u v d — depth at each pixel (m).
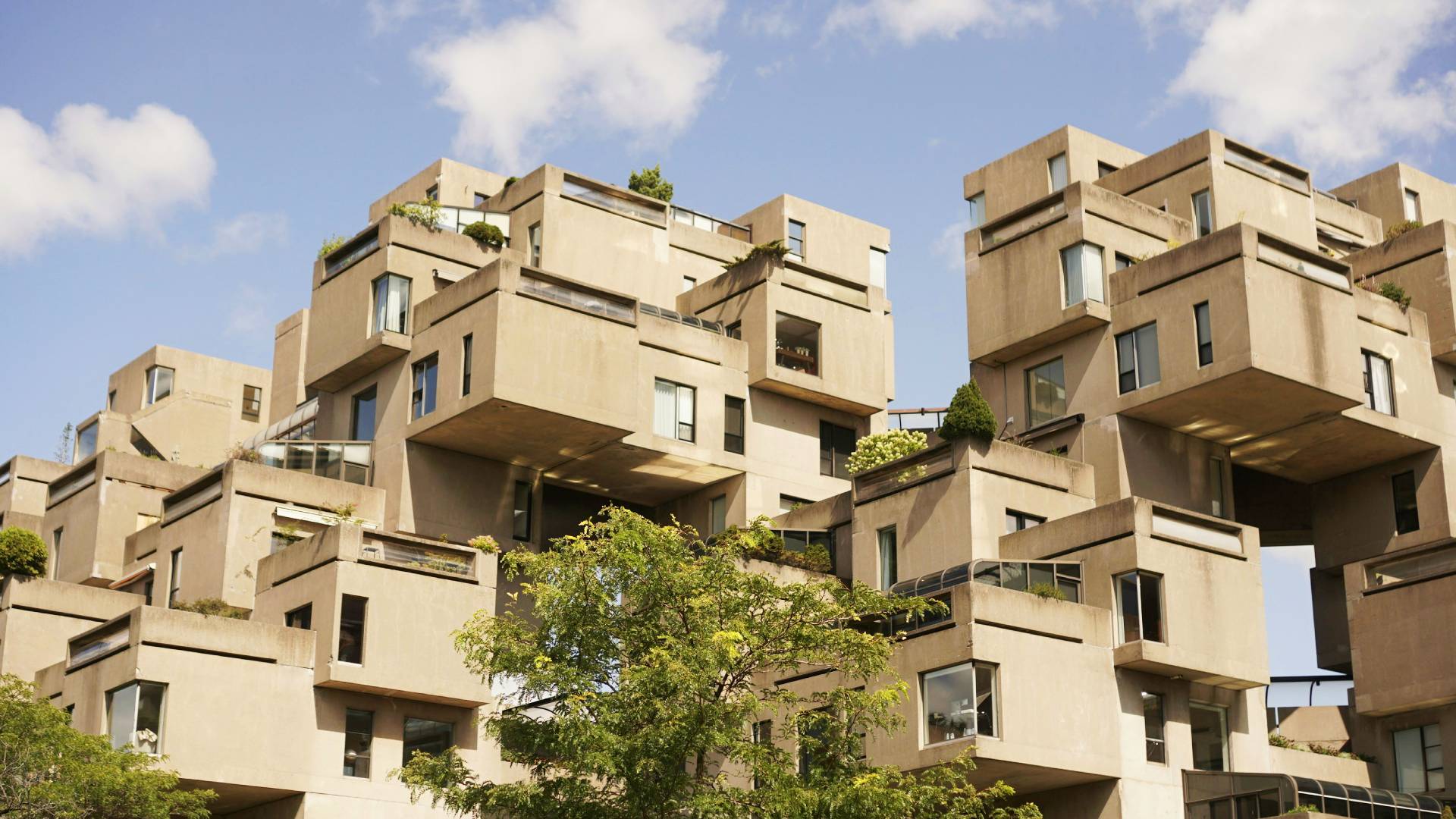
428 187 72.31
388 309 57.34
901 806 34.47
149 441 74.50
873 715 37.75
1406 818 46.53
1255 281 52.06
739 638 34.22
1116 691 46.69
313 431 61.31
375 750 45.91
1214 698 48.91
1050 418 56.53
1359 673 53.12
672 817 34.31
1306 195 62.97
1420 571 52.38
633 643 35.72
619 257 63.84
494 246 60.91
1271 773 48.25
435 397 55.28
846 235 71.81
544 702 45.94
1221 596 48.88
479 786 39.25
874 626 47.66
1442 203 70.06
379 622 46.22
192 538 53.38
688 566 36.09
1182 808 46.84
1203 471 55.88
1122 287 55.25
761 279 61.59
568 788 34.00
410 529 54.78
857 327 63.38
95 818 40.81
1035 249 57.47
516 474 58.09
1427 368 57.72
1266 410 53.75
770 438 60.78
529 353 53.88
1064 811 46.69
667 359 58.84
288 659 45.31
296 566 47.72
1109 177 63.56
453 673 46.97
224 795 44.75
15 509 67.81
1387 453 56.97
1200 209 60.44
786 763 35.62
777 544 54.38
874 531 53.31
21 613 51.84
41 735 40.41
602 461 58.12
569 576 35.81
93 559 59.44
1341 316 54.16
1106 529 48.25
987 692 44.31
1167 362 53.25
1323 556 58.72
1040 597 46.25
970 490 50.44
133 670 43.25
